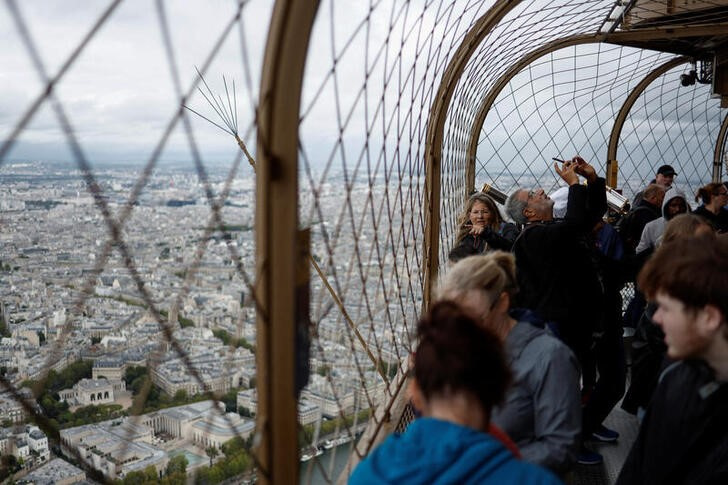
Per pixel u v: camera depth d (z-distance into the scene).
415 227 3.52
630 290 6.77
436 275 4.68
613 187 9.33
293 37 1.55
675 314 1.61
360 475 1.31
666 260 1.64
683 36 7.52
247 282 1.48
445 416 1.33
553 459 2.12
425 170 4.62
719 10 7.05
